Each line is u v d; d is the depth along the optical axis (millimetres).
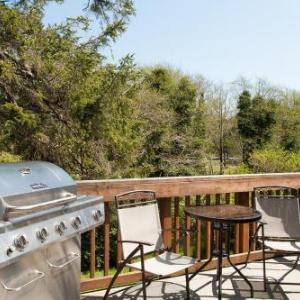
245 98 20859
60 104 7977
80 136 7953
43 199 2371
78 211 2602
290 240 3924
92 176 8328
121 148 8562
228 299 3465
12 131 7211
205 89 19812
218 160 19484
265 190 4582
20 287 2148
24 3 8320
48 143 7883
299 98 21641
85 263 6039
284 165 15367
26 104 7785
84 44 8406
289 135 20688
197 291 3623
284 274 4094
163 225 3951
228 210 3584
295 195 4375
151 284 3764
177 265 3217
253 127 20484
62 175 2684
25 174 2381
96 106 8008
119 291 3578
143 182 3766
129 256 3133
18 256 2025
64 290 2611
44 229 2236
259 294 3578
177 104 17438
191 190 4055
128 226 3439
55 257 2506
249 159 17625
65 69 7918
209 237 4242
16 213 2086
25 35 7688
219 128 19672
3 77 7250
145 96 14773
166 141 15773
